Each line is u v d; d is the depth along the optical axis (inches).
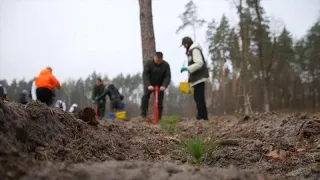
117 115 341.4
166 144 153.7
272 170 113.4
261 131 177.2
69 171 65.2
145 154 130.6
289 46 1503.4
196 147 121.3
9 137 78.4
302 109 1635.1
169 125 208.4
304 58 1811.0
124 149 129.6
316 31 1664.6
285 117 194.4
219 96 1731.1
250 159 125.6
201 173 75.1
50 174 62.6
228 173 75.6
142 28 378.0
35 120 97.3
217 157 127.9
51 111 109.7
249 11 1122.7
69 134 110.0
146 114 311.4
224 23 1354.6
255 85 1392.7
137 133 171.5
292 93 1991.9
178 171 76.8
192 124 235.8
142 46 378.0
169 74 307.3
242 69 1152.8
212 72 1624.0
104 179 63.4
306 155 124.9
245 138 165.5
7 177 59.4
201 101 276.5
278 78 1733.5
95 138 119.6
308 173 104.9
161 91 301.3
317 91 1862.7
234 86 1493.6
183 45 286.2
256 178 76.3
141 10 378.9
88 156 103.0
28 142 86.9
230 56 1274.6
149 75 308.0
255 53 1291.8
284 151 131.0
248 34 1159.0
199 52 272.5
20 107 97.1
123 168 72.9
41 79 360.8
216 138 166.1
